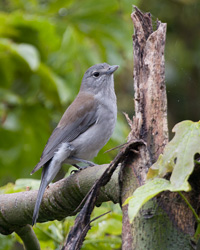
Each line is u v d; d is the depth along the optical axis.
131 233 5.34
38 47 13.71
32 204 7.12
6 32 13.41
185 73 14.72
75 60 13.63
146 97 6.06
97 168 6.49
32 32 13.55
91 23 14.32
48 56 13.75
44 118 13.50
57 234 8.38
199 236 5.11
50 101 13.43
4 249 8.96
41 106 13.43
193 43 15.06
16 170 13.66
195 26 15.02
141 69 6.26
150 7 13.76
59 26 13.95
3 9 14.58
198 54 14.92
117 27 14.26
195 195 5.23
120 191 5.71
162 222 5.18
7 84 13.36
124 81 13.90
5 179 13.58
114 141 11.90
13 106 13.31
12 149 13.54
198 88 14.66
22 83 13.36
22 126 13.30
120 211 8.58
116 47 14.22
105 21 14.29
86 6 14.20
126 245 5.35
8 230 7.66
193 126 5.04
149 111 5.98
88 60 13.72
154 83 6.07
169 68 14.62
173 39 14.95
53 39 13.56
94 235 8.38
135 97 6.18
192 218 5.20
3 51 12.42
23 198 7.24
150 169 5.05
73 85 13.51
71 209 6.92
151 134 5.84
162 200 5.22
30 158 13.66
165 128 5.84
